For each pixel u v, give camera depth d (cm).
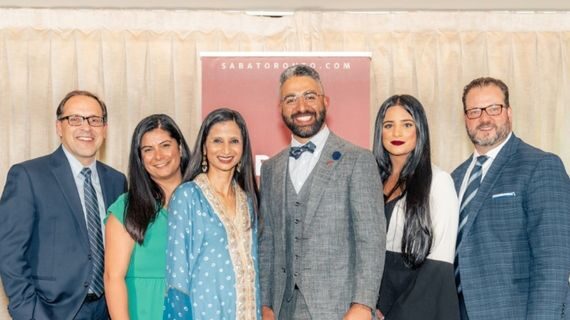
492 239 317
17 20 468
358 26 468
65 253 325
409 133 327
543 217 307
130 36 468
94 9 468
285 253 306
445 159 470
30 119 468
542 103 471
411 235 319
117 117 469
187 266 292
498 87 329
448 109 470
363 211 294
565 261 303
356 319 283
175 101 471
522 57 469
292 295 303
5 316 447
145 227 304
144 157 309
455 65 469
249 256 298
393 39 469
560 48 468
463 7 460
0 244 321
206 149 303
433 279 317
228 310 290
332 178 302
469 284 318
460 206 333
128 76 469
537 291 304
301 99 310
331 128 414
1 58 466
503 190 319
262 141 412
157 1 449
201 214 295
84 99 335
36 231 326
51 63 468
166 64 469
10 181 329
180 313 288
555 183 310
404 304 318
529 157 320
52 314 322
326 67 415
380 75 469
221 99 415
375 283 288
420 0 443
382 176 338
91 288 328
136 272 306
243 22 469
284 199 309
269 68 414
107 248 308
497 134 326
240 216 301
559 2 447
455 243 324
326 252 297
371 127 466
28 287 319
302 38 466
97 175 346
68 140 332
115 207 310
